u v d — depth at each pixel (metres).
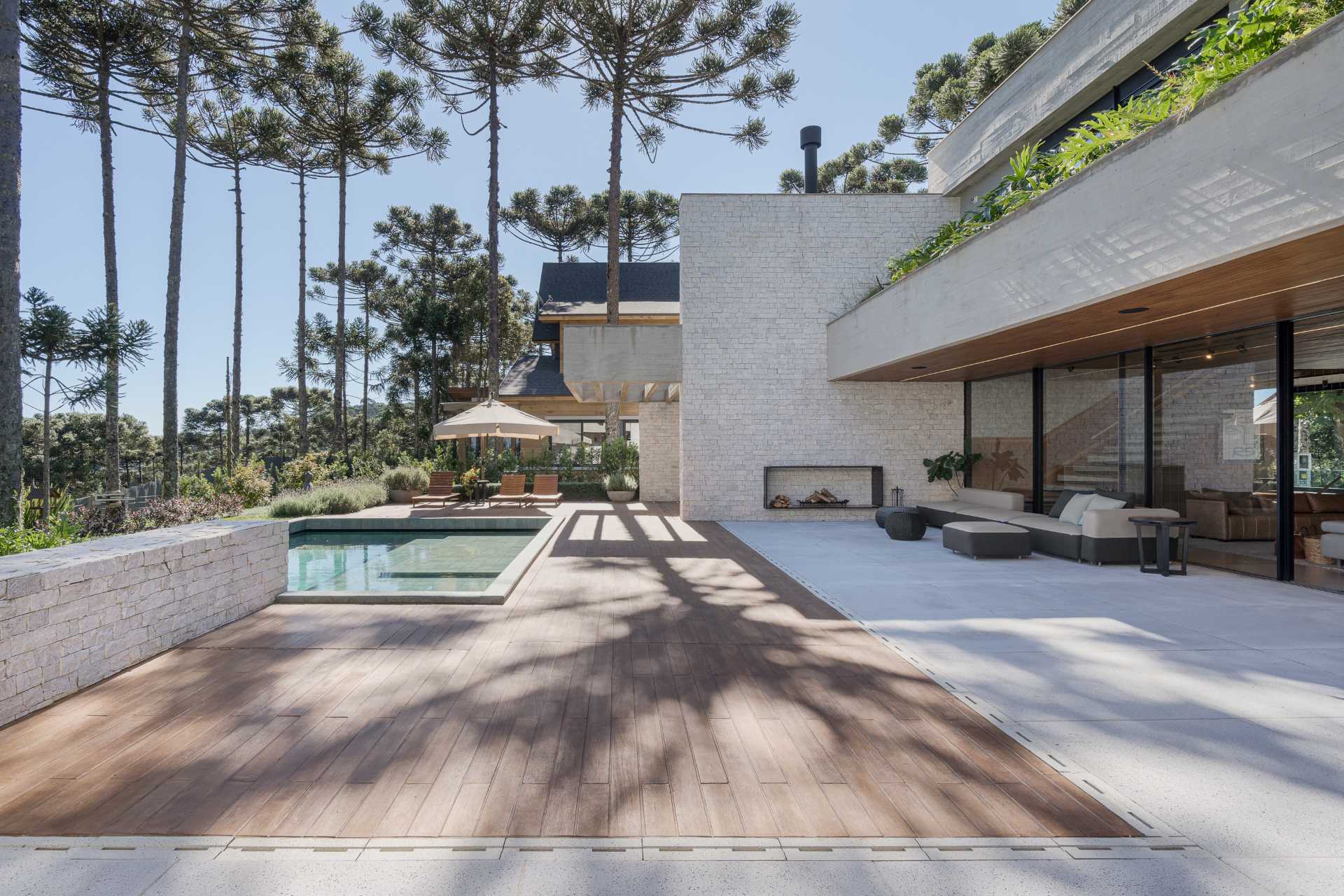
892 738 3.06
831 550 8.76
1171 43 7.67
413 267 32.53
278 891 1.97
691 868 2.10
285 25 16.16
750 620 5.18
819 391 12.26
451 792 2.55
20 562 3.63
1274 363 6.72
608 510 14.39
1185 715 3.33
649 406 16.64
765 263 12.25
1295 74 3.97
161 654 4.27
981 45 20.80
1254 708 3.41
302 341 23.88
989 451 11.62
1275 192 4.11
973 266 7.58
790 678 3.87
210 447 53.94
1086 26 8.68
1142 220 5.19
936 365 10.10
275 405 52.59
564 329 11.50
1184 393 7.81
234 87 17.67
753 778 2.68
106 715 3.29
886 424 12.30
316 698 3.52
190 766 2.75
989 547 7.95
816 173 14.13
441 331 26.34
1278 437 6.63
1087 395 9.36
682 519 12.26
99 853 2.16
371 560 8.93
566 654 4.30
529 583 6.59
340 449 23.58
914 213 12.29
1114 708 3.42
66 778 2.65
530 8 16.91
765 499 12.21
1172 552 7.98
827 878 2.06
